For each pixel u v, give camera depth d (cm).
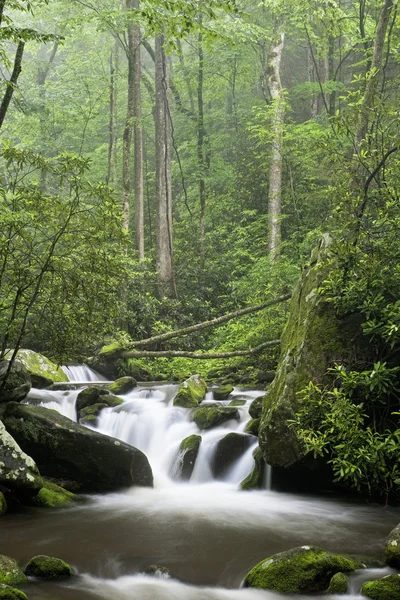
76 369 1616
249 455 1030
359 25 2173
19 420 966
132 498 923
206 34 862
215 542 716
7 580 581
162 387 1354
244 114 2984
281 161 2183
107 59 2983
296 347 966
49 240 968
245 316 1773
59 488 911
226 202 2708
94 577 614
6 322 1004
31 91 2330
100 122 3372
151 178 3238
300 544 709
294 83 3441
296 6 2066
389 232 890
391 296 899
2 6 983
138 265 2072
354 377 815
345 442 796
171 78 2777
